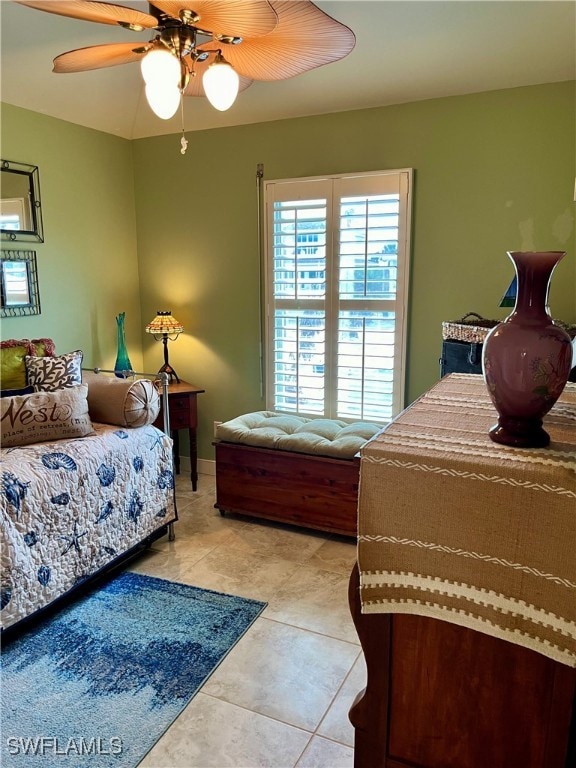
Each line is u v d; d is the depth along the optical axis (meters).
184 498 3.54
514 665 0.95
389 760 1.09
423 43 2.57
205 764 1.58
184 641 2.11
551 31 2.41
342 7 2.33
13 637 2.12
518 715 0.96
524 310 0.96
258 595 2.42
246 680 1.91
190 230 3.74
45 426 2.38
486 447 0.98
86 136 3.43
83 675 1.93
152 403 2.76
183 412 3.53
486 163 2.91
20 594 2.04
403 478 0.96
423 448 0.98
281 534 3.02
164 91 1.63
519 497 0.88
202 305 3.81
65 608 2.31
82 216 3.46
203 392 3.73
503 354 0.95
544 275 0.94
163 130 3.64
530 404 0.96
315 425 3.17
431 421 1.15
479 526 0.92
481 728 1.00
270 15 1.47
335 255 3.28
